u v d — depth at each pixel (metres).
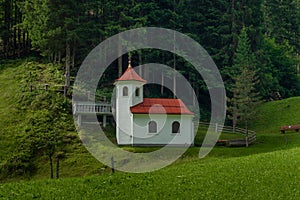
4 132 47.38
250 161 33.09
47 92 55.06
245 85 56.03
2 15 75.81
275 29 93.38
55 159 41.94
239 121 64.25
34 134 46.19
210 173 29.75
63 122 49.03
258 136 53.75
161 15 68.94
